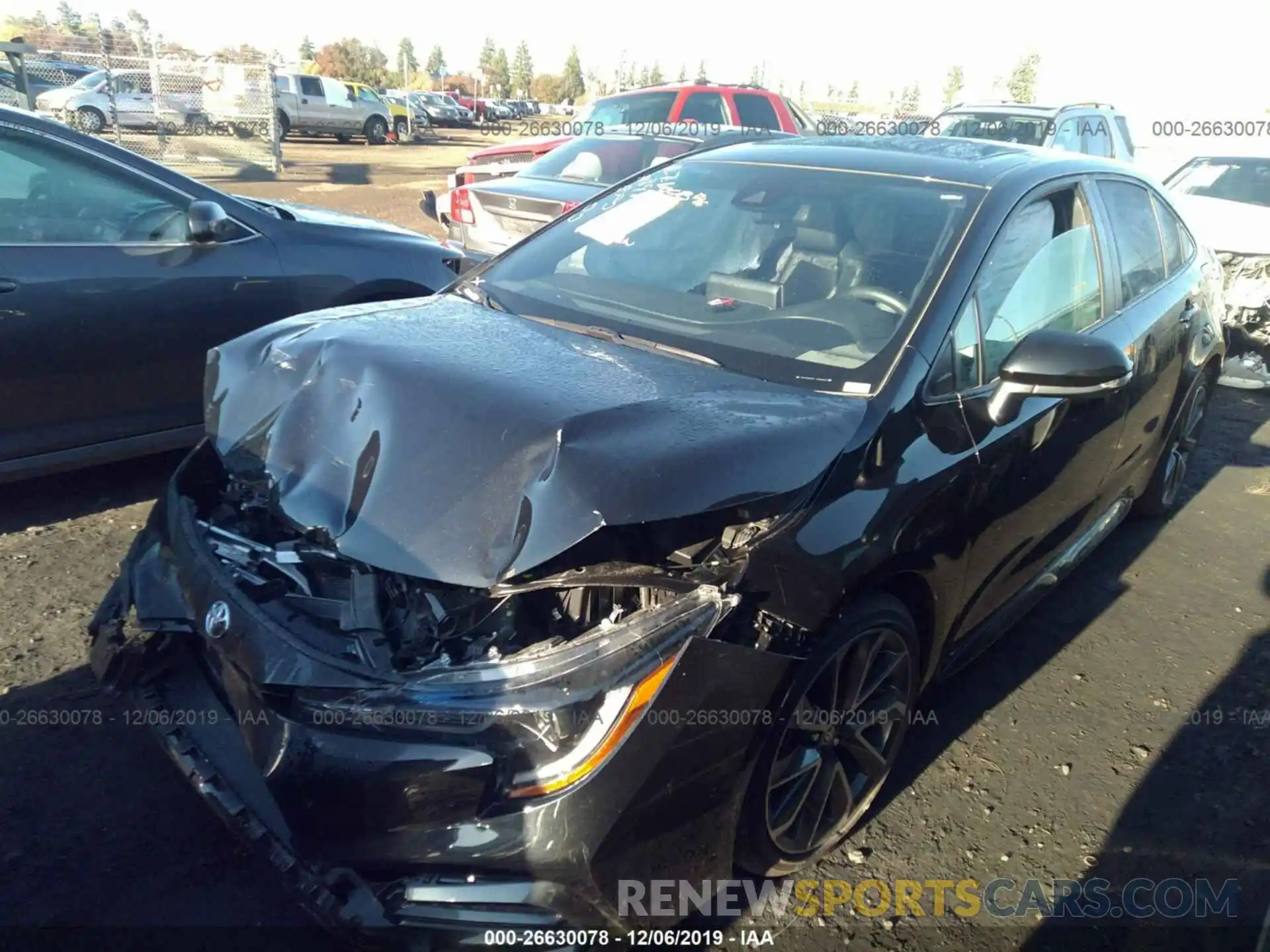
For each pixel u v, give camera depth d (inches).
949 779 122.3
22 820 104.1
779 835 96.5
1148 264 166.1
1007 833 114.0
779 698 88.6
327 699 79.9
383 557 84.3
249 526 102.0
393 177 759.7
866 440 97.3
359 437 95.1
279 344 110.4
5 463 161.6
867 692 103.2
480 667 78.8
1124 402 146.6
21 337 157.1
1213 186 348.8
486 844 76.8
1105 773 125.6
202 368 179.5
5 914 92.8
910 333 107.7
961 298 112.6
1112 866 110.1
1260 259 298.8
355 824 78.7
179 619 96.3
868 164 136.2
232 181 649.6
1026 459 118.8
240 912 95.4
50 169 163.9
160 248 171.9
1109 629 161.5
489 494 84.6
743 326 115.7
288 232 188.4
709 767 83.0
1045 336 107.7
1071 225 140.2
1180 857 112.0
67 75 856.3
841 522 92.2
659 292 125.3
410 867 78.6
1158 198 176.9
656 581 81.0
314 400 101.8
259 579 92.3
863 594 96.9
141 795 109.1
